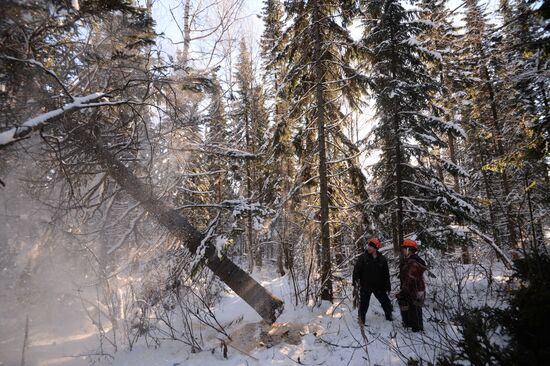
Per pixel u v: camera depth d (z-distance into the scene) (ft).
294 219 32.48
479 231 30.99
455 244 30.22
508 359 10.49
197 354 19.02
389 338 18.57
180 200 27.37
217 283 30.17
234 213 22.50
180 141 25.73
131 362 18.44
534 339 11.39
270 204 36.63
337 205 31.01
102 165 20.89
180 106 24.86
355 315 23.03
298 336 20.12
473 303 21.74
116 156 23.04
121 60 19.95
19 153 17.57
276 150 30.12
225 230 24.22
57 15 14.38
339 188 31.30
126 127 22.97
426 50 30.07
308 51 29.63
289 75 29.32
